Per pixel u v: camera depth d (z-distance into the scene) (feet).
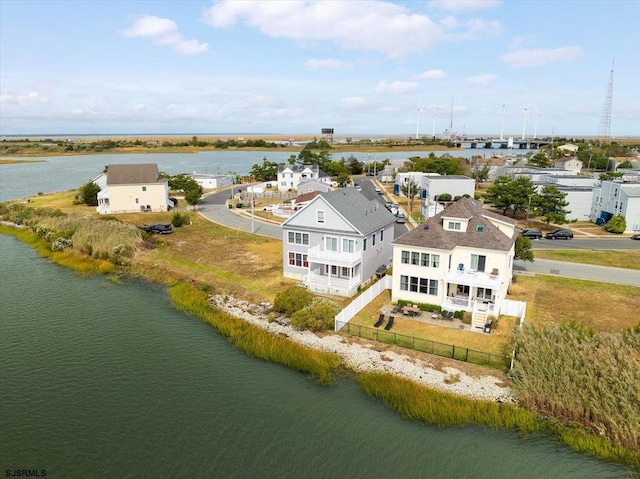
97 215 265.13
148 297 143.64
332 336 111.24
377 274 151.53
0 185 420.77
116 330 119.44
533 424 79.87
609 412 76.84
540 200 237.86
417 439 78.07
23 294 145.07
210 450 75.15
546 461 72.95
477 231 124.06
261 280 153.17
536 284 145.07
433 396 86.58
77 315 128.98
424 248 121.49
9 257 187.32
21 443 76.64
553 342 90.38
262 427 80.94
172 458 73.31
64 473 70.18
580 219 256.11
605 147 607.37
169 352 107.65
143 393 90.94
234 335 113.09
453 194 284.82
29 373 97.91
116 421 82.28
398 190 353.51
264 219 257.55
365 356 101.96
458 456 74.23
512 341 102.12
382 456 74.08
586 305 127.54
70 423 81.71
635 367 80.28
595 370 83.30
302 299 121.90
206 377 96.94
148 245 197.06
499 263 118.93
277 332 115.44
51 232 206.39
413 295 126.41
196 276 160.04
